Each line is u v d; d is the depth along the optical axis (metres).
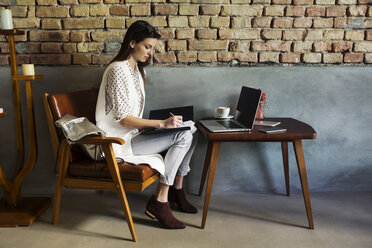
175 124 1.92
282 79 2.48
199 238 1.94
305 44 2.44
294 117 2.54
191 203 2.42
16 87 2.18
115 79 1.94
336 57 2.46
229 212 2.28
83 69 2.43
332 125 2.55
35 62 2.40
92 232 2.01
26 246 1.86
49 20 2.36
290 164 2.59
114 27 2.38
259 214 2.25
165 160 2.04
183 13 2.38
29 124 2.18
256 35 2.42
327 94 2.51
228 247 1.85
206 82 2.46
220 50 2.44
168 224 2.03
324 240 1.92
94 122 2.23
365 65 2.49
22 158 2.26
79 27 2.37
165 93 2.47
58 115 1.97
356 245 1.87
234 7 2.38
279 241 1.91
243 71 2.46
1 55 2.38
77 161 2.01
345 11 2.41
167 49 2.42
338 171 2.62
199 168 2.58
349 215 2.23
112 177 1.86
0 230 2.03
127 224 2.11
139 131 2.21
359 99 2.53
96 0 2.34
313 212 2.27
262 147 2.56
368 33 2.44
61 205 2.38
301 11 2.40
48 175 2.55
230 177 2.59
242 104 2.20
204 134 1.99
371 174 2.62
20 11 2.33
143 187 1.87
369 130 2.57
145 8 2.36
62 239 1.93
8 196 2.17
